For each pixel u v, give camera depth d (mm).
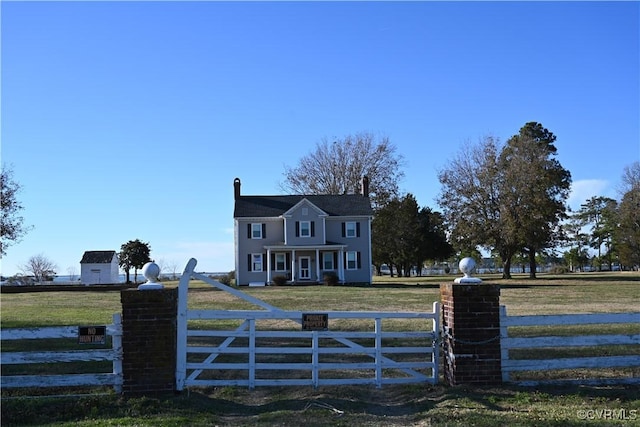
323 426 7332
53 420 7738
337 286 44844
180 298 9133
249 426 7414
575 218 93250
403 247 74062
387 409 8305
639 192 67438
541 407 7984
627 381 9258
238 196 51875
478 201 55219
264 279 49594
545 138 67625
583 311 21266
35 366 11156
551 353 12062
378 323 9531
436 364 9547
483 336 9148
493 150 55250
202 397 8789
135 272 71125
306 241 49094
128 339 8703
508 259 56938
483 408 7957
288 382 9344
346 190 62750
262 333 9359
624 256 70812
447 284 9500
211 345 13547
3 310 24797
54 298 34312
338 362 11734
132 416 7844
